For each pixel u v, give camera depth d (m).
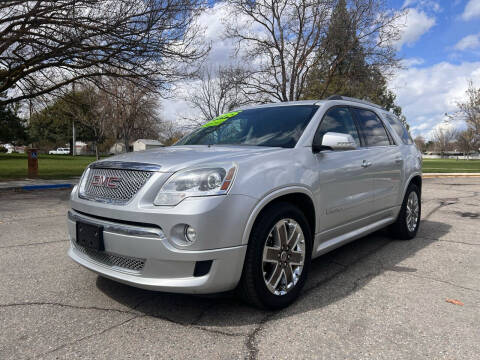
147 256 2.55
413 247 4.75
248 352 2.29
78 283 3.44
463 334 2.51
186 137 4.31
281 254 2.90
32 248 4.64
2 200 9.07
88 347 2.35
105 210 2.73
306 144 3.33
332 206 3.46
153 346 2.36
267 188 2.74
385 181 4.39
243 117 4.11
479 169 26.30
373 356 2.25
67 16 11.36
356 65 19.02
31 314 2.81
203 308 2.92
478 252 4.53
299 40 19.22
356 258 4.27
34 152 14.75
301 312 2.85
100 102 27.42
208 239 2.48
